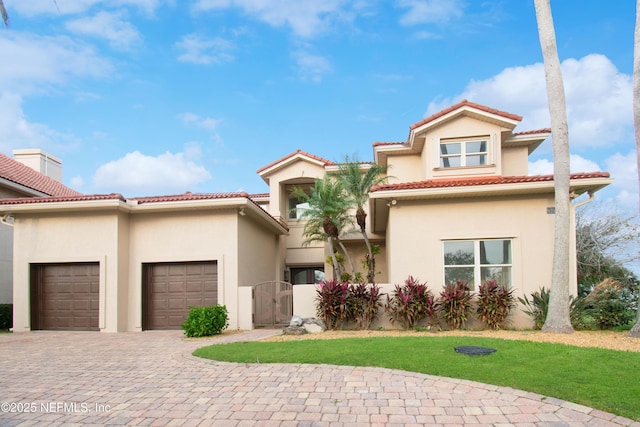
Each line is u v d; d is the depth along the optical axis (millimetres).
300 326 12008
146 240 15234
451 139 16609
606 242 17500
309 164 21844
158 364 8375
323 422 5070
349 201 17312
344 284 12477
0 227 17672
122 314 14688
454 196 12758
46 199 14500
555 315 10773
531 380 6230
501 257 12680
